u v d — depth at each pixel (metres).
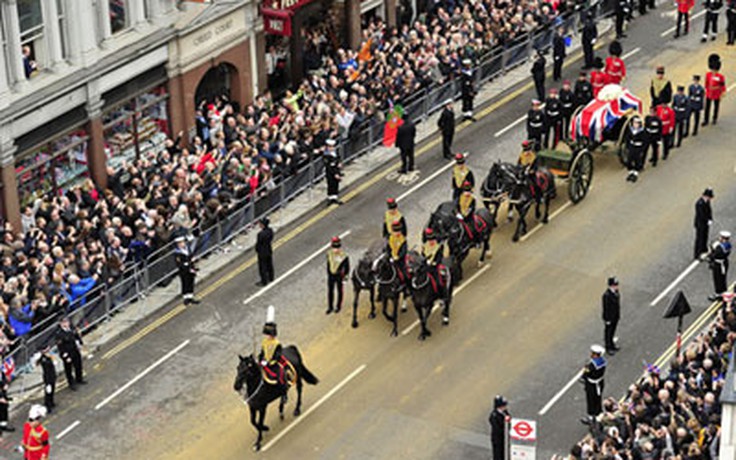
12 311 72.44
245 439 68.94
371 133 92.81
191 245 80.62
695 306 78.06
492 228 81.25
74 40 80.62
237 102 93.69
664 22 109.81
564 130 94.19
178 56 87.62
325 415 70.31
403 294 77.38
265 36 95.31
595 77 95.31
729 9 105.12
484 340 75.50
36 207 80.00
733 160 92.19
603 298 73.44
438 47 98.38
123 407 71.12
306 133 89.19
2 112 76.62
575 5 107.38
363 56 96.69
